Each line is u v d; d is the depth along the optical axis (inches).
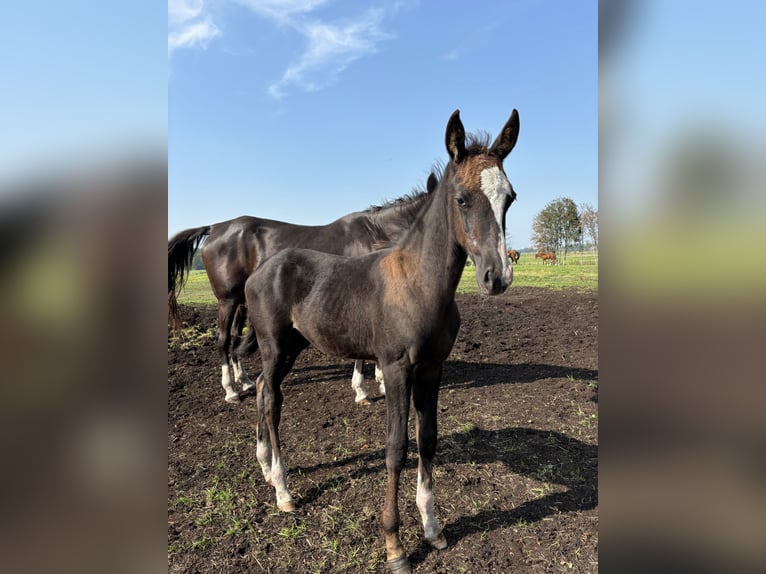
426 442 109.7
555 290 543.8
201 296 500.4
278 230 227.5
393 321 104.1
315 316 122.4
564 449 151.9
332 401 206.2
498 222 91.4
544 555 105.0
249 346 147.9
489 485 132.9
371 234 210.7
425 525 109.3
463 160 99.2
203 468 147.0
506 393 202.7
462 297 497.0
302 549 108.9
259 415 138.7
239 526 116.4
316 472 142.9
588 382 212.8
